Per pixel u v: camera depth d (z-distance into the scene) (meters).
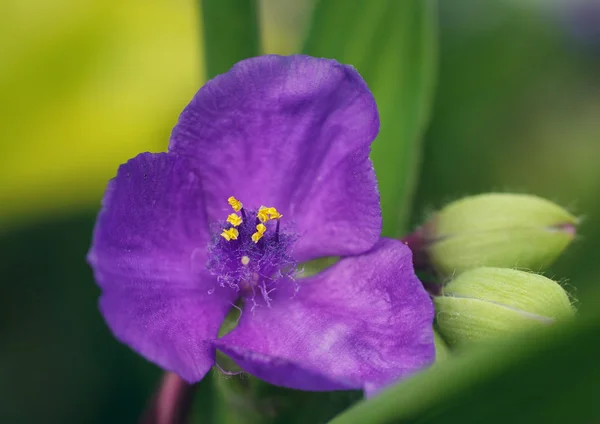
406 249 0.15
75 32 0.20
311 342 0.15
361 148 0.15
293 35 0.21
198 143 0.15
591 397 0.13
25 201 0.19
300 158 0.16
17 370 0.18
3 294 0.19
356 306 0.15
